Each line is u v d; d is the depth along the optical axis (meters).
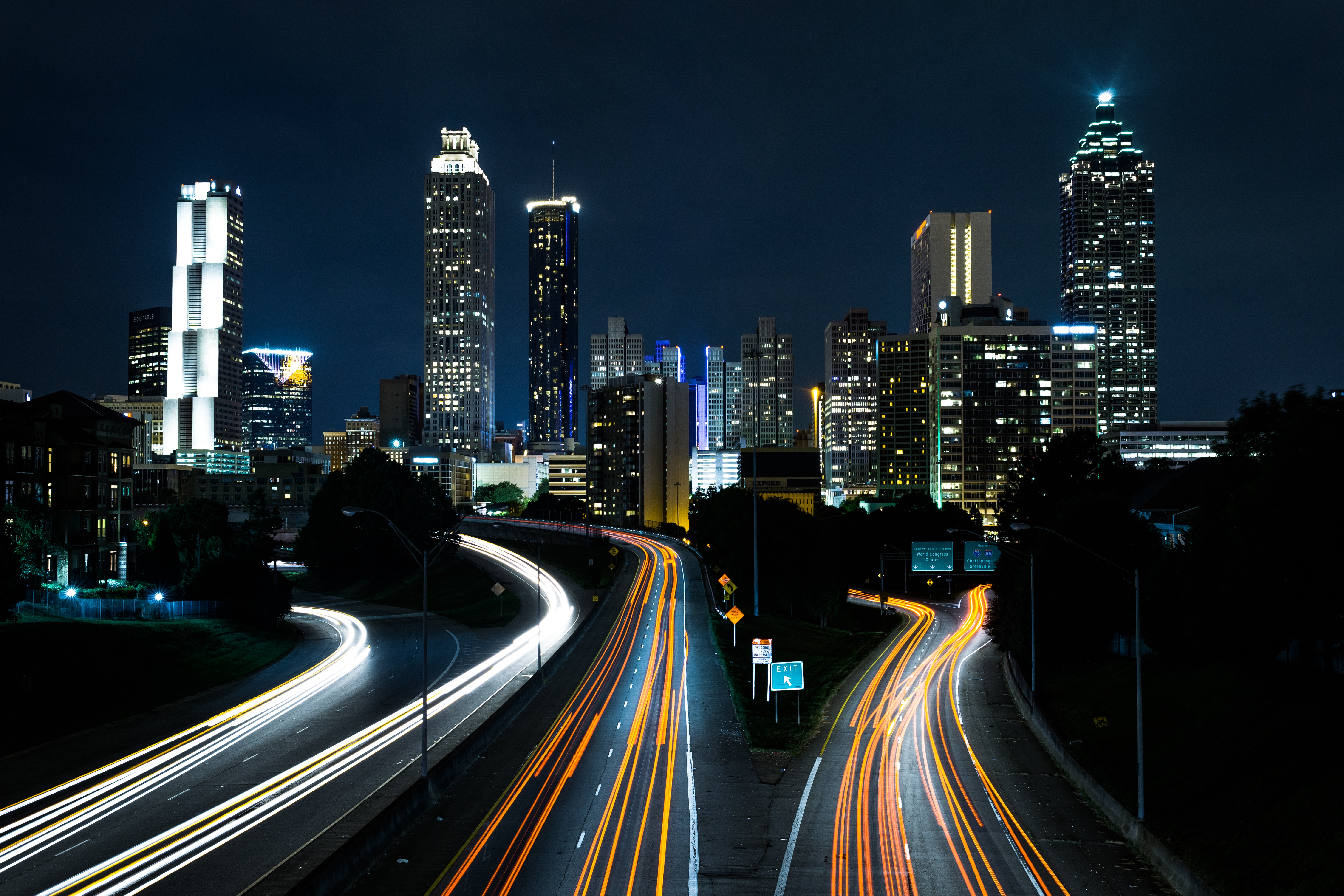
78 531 94.31
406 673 70.06
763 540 117.56
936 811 36.31
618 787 39.00
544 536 169.00
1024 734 51.19
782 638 88.69
